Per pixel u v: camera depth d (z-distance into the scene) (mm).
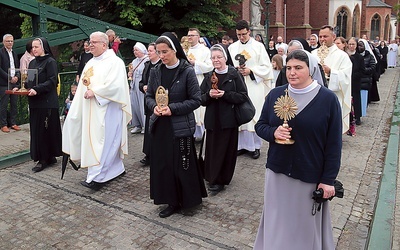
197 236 4047
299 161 2865
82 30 9453
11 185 5559
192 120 4426
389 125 9234
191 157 4480
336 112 2844
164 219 4441
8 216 4578
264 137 2998
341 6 40594
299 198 2908
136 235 4105
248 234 4078
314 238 2932
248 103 5027
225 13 19016
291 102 2840
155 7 16125
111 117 5383
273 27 28891
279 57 8852
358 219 4434
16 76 6281
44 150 6117
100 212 4664
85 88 5293
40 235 4145
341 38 7691
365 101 9844
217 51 4949
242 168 6133
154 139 4426
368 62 9695
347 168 6109
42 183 5625
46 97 5980
